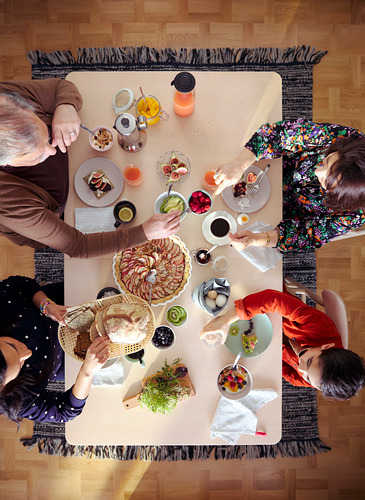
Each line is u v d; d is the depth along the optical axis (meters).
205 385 1.65
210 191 1.67
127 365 1.63
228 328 1.61
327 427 2.48
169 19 2.48
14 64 2.49
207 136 1.67
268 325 1.66
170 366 1.64
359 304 2.52
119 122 1.45
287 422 2.47
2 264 2.47
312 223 1.66
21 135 1.15
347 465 2.48
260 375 1.67
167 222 1.47
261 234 1.63
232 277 1.67
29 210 1.34
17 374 1.31
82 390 1.49
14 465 2.46
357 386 1.46
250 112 1.67
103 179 1.62
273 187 1.69
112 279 1.64
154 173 1.66
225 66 2.46
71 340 1.53
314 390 2.47
